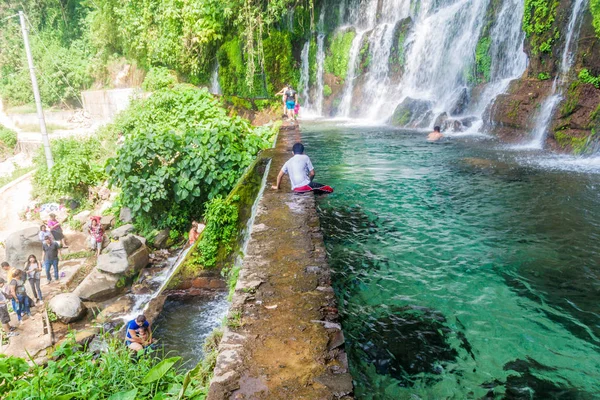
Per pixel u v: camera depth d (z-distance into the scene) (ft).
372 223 22.54
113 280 30.30
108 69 107.96
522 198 25.64
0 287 31.19
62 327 27.22
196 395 10.75
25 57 124.47
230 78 75.72
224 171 33.96
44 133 57.77
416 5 68.08
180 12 74.90
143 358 14.11
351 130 53.83
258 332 10.69
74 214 48.80
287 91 53.98
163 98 54.39
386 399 10.94
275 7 69.41
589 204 24.20
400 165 34.32
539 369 11.82
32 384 11.76
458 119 49.80
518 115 43.16
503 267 17.51
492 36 52.21
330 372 9.23
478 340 13.14
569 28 39.81
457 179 29.99
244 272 13.92
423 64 62.39
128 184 34.76
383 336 13.44
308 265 14.33
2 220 51.21
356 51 71.97
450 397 10.95
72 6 128.36
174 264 30.94
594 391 10.96
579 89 37.37
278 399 8.45
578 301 14.99
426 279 16.80
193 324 20.27
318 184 26.37
